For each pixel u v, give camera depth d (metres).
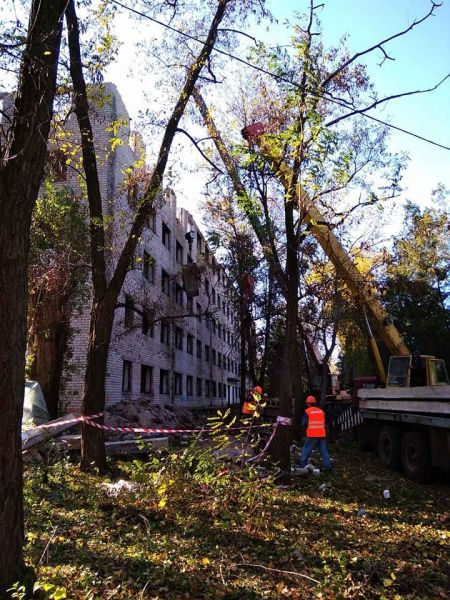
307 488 9.56
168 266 29.66
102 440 9.80
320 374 22.70
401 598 4.71
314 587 4.82
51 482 8.13
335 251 16.03
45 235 14.08
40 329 14.36
